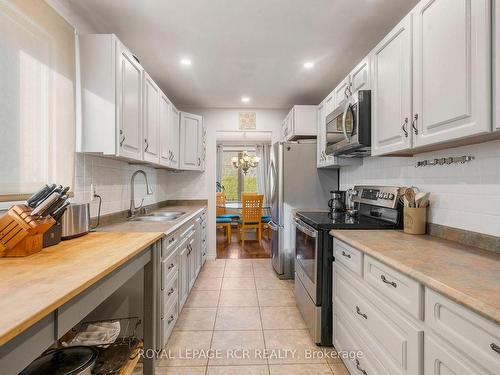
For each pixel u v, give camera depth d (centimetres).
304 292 221
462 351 78
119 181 243
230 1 173
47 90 148
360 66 200
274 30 206
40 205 121
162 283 174
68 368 105
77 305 89
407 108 141
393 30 153
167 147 288
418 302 96
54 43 152
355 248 147
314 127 333
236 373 164
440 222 159
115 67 169
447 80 115
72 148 165
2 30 123
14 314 67
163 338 176
